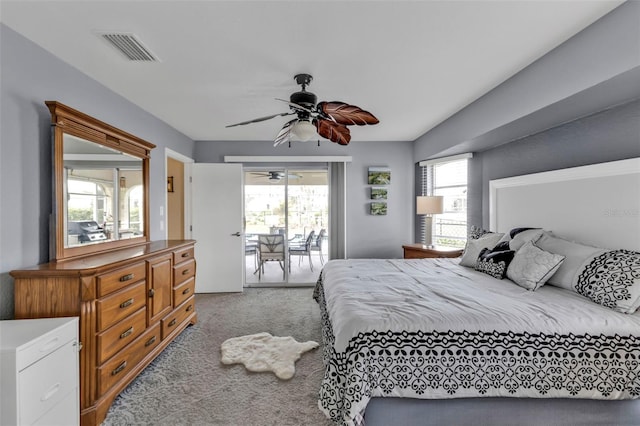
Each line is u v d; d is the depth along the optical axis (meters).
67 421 1.47
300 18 1.61
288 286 4.65
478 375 1.41
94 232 2.20
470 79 2.42
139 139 2.69
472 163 3.77
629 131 2.00
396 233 4.64
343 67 2.18
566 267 1.98
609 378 1.39
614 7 1.56
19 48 1.72
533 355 1.41
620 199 2.02
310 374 2.13
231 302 3.83
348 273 2.55
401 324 1.49
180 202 4.88
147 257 2.17
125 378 1.88
